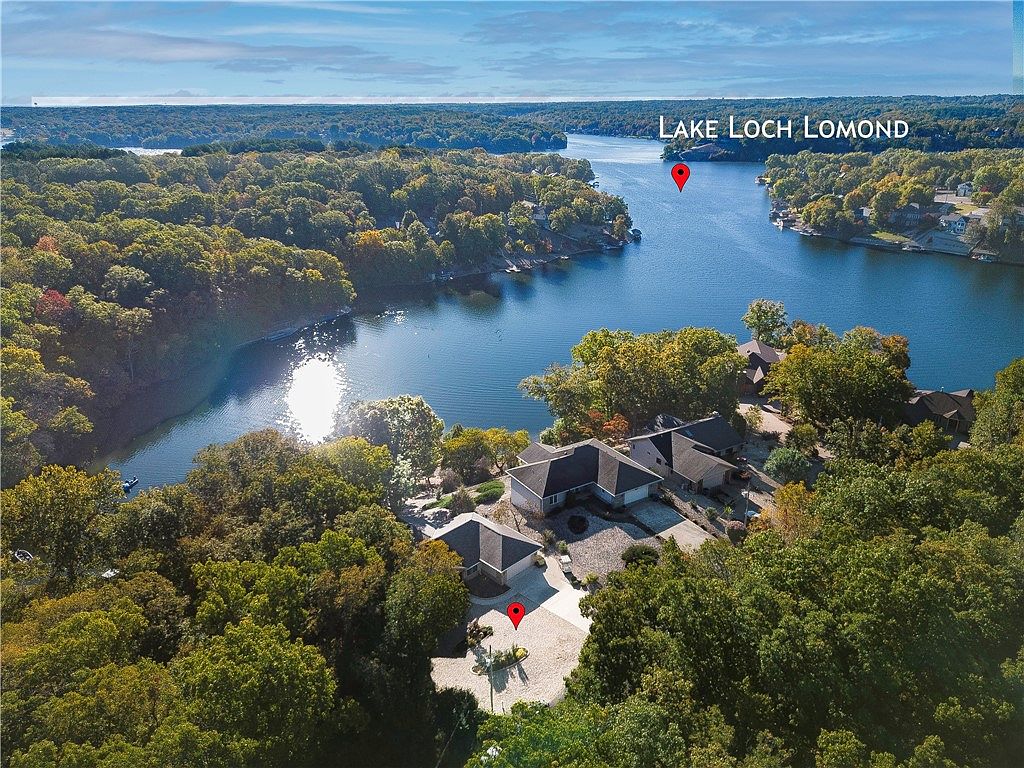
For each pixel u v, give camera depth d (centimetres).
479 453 9044
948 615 3559
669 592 4134
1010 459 5494
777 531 5684
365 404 8831
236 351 14075
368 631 5066
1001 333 14425
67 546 5641
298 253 16262
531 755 3173
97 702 3419
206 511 6056
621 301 17200
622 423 9250
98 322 11719
